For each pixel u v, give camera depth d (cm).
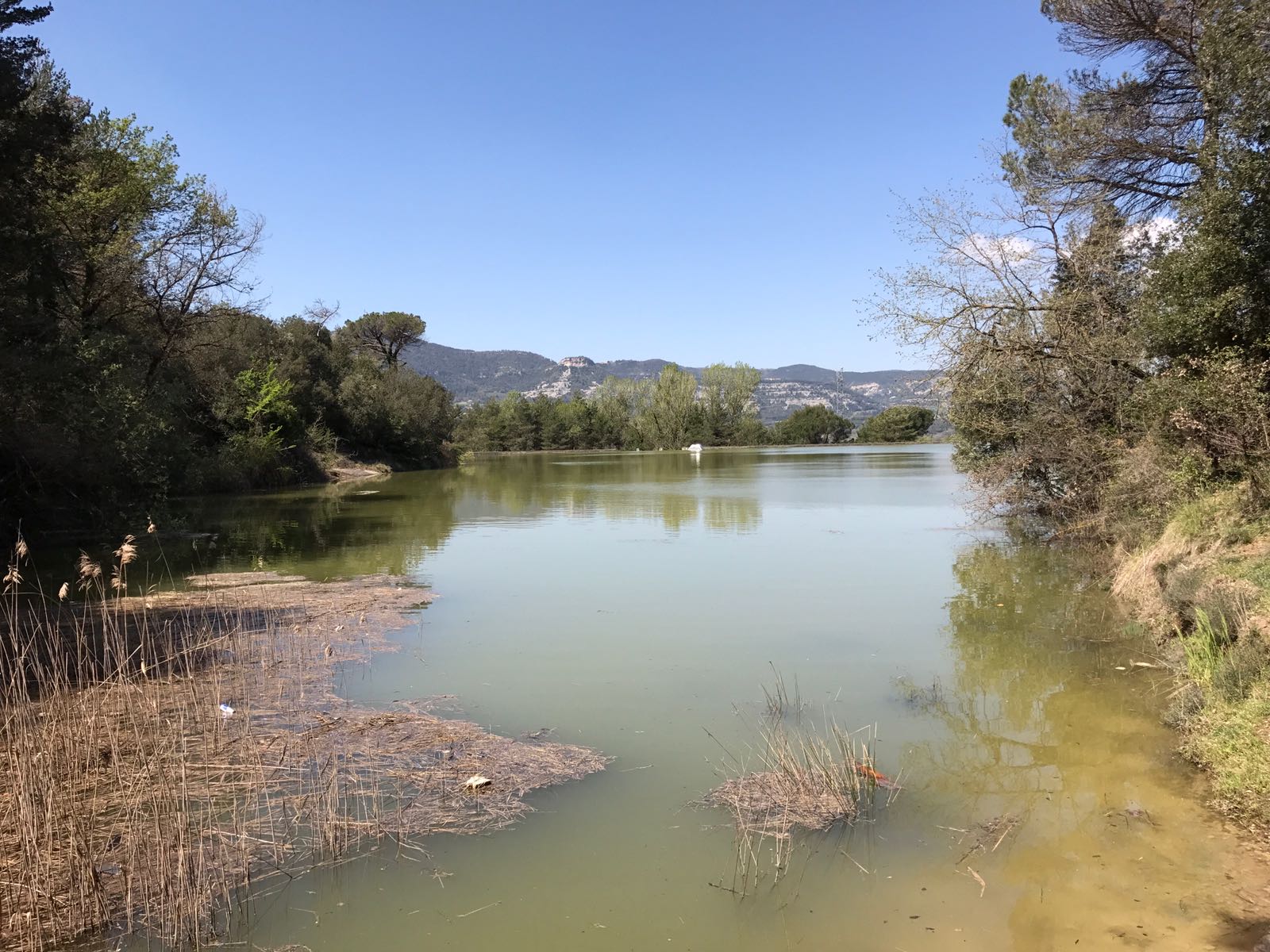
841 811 553
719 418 10844
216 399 3703
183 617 1123
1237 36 1140
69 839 507
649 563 1570
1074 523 1576
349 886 470
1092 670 865
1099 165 1652
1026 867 484
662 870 485
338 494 3391
